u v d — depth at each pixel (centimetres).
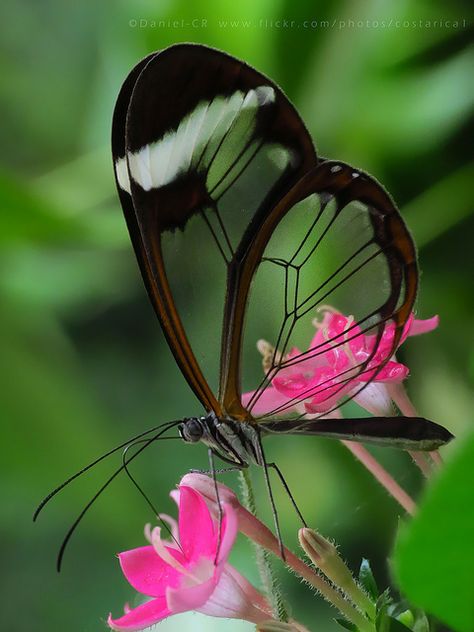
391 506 25
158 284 21
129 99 21
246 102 21
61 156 29
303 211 22
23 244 27
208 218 22
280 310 22
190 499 21
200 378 22
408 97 26
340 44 26
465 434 18
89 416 26
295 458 26
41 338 27
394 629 21
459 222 26
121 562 21
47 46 29
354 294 22
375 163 26
